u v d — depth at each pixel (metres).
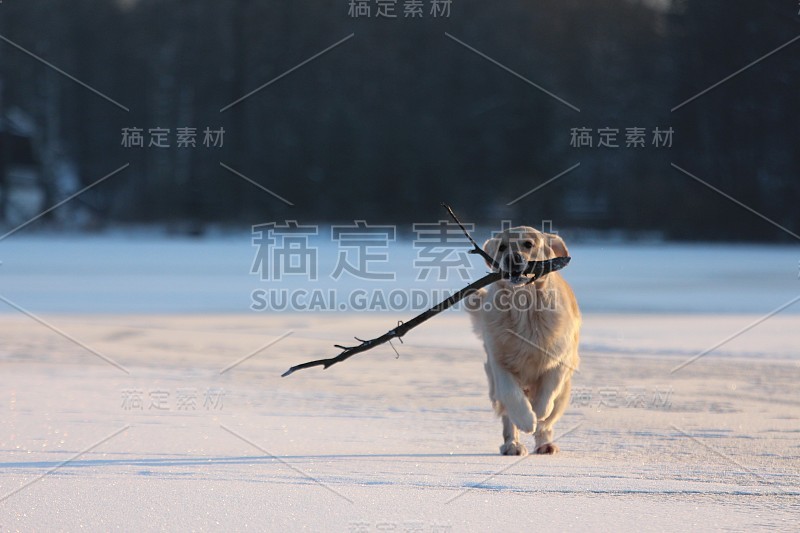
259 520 3.84
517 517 3.89
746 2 43.16
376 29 50.31
